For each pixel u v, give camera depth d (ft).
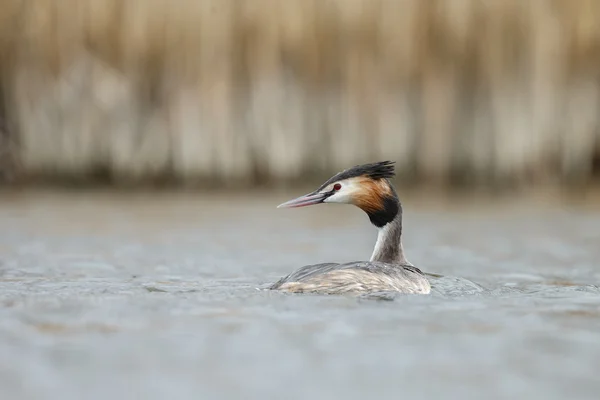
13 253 47.06
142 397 21.50
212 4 69.92
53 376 22.98
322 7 69.72
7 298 32.24
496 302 32.48
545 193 71.72
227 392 21.94
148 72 71.51
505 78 70.49
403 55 70.08
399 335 27.14
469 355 25.08
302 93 70.90
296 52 70.33
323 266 35.22
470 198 72.18
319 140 71.61
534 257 47.32
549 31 69.92
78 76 71.61
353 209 70.54
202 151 72.38
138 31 70.28
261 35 70.18
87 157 73.51
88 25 70.69
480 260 46.60
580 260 46.34
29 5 70.69
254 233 56.39
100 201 70.95
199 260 45.37
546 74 70.38
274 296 32.83
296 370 23.68
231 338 26.58
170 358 24.57
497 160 71.87
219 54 70.54
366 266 34.68
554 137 72.02
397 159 71.82
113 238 53.21
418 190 72.43
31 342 25.96
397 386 22.44
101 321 28.45
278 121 71.10
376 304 31.53
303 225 60.80
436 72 70.28
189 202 70.69
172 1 70.13
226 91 71.10
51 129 73.15
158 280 38.01
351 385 22.49
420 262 45.98
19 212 64.90
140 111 72.49
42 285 35.88
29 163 73.77
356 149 71.41
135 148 73.00
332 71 70.54
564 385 22.50
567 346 26.05
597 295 34.47
